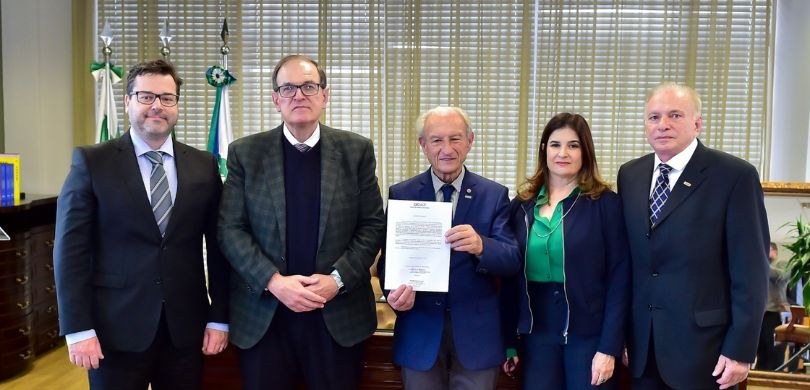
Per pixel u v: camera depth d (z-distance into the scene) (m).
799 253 2.87
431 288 1.82
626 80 4.14
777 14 4.08
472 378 1.86
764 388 2.85
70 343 1.72
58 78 4.28
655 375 1.83
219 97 3.72
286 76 1.81
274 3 4.28
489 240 1.80
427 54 4.22
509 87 4.22
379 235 1.92
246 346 1.82
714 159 1.80
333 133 1.94
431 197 1.93
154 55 4.31
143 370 1.82
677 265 1.77
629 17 4.11
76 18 4.29
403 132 4.26
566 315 1.84
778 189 2.95
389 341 2.23
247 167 1.87
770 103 4.11
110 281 1.77
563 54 4.15
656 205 1.83
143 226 1.78
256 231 1.84
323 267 1.80
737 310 1.73
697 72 4.10
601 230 1.86
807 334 2.85
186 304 1.85
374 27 4.22
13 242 3.40
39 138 4.23
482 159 4.27
